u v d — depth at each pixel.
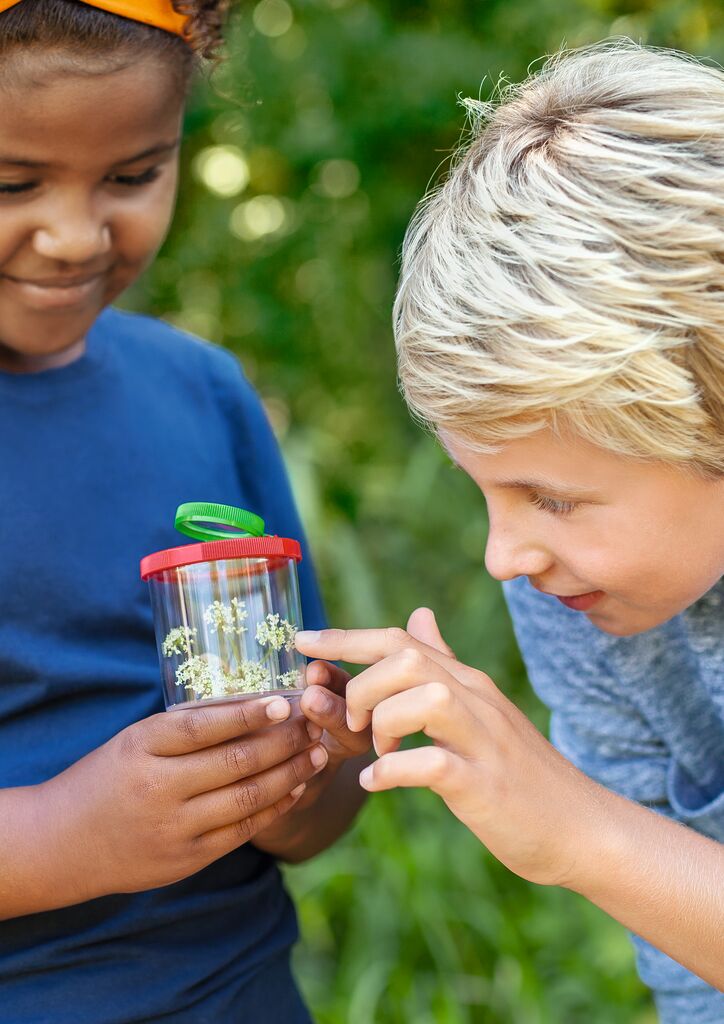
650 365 0.63
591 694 0.83
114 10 0.71
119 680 0.78
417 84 1.46
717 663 0.78
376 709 0.65
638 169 0.64
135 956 0.75
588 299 0.63
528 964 1.25
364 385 1.69
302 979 1.33
